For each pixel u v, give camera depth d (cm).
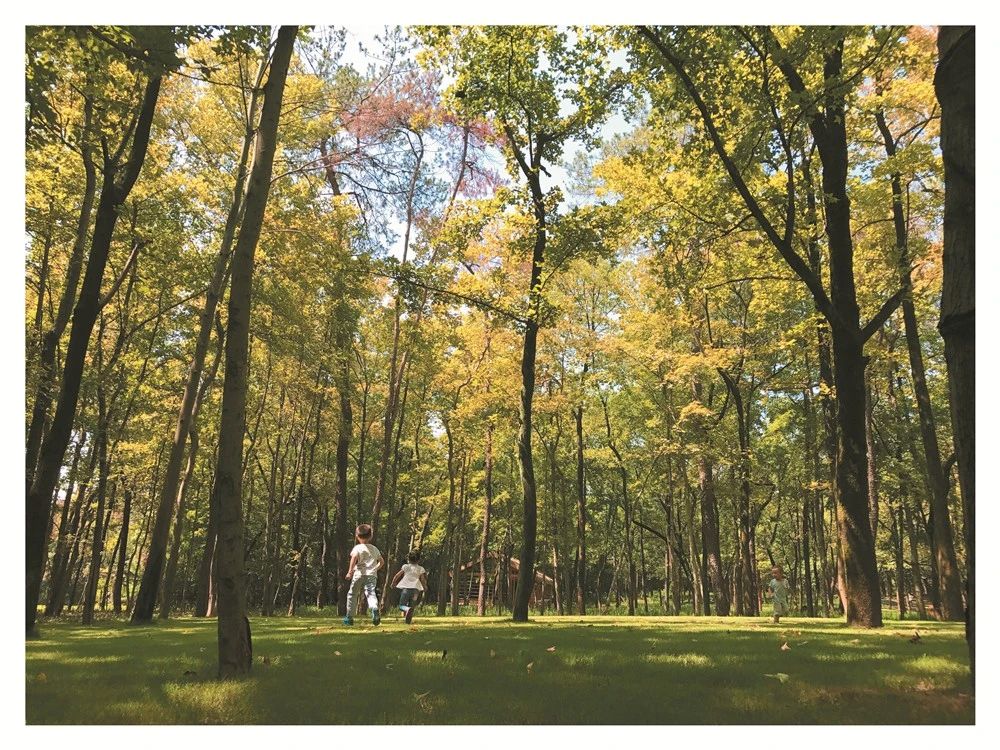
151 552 1402
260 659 621
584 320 2811
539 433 3478
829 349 1900
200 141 1798
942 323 455
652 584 6781
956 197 451
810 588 3173
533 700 430
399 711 401
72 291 1244
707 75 1055
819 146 1209
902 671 540
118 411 2461
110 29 700
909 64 1077
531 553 1398
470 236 1511
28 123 792
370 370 3009
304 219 1695
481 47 1341
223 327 1939
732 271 1533
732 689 466
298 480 3681
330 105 1712
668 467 3069
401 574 1274
